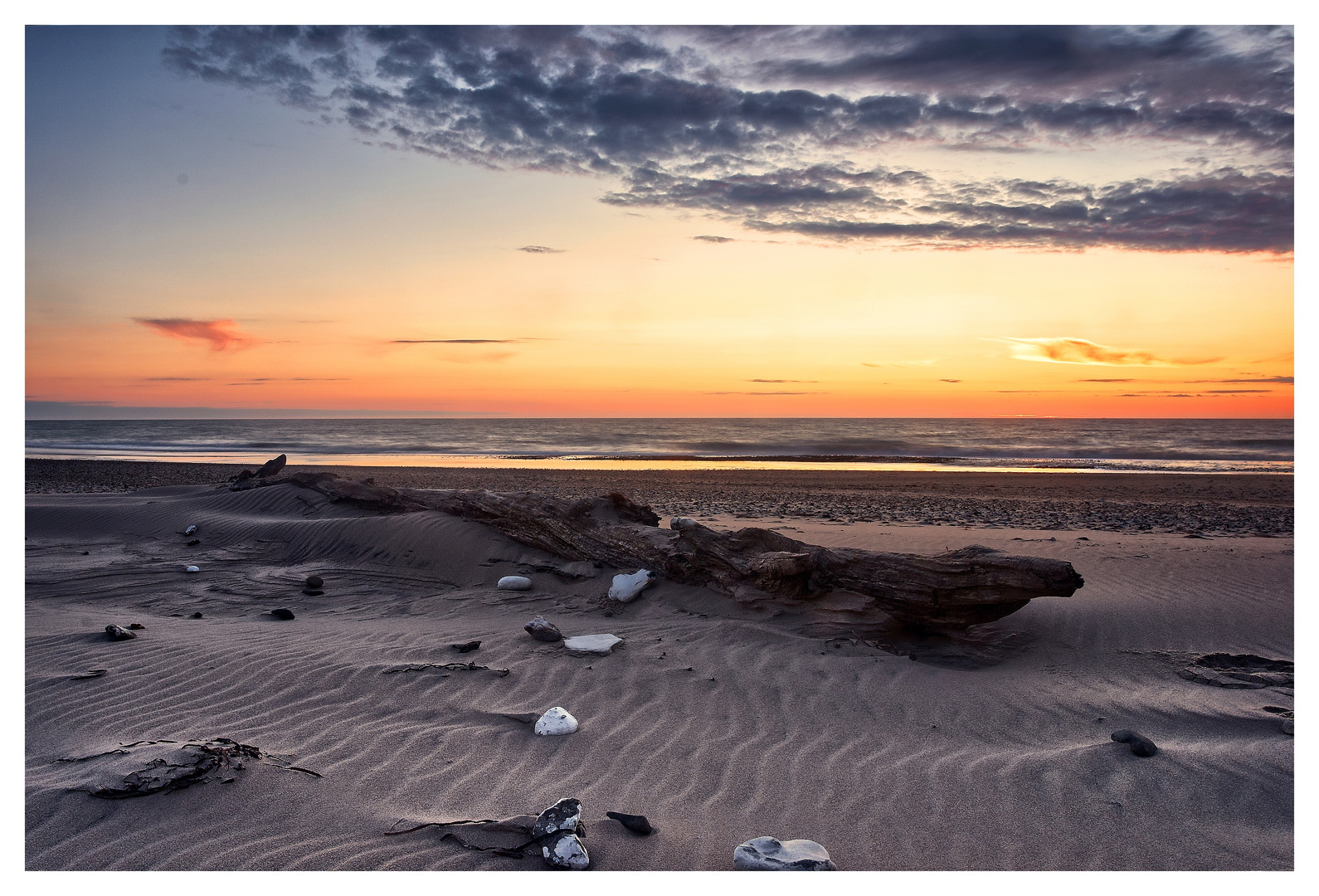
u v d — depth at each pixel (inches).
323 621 254.7
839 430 2768.2
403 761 143.8
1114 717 175.5
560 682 190.2
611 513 346.0
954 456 1446.9
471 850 113.7
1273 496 715.4
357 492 414.0
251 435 2265.0
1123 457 1414.9
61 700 165.6
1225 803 131.0
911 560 248.4
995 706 182.5
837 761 148.6
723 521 509.0
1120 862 115.1
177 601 277.4
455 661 202.4
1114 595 292.5
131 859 108.9
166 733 150.3
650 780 139.3
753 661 209.3
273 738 150.9
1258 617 262.7
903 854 116.2
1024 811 129.2
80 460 1172.5
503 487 748.6
